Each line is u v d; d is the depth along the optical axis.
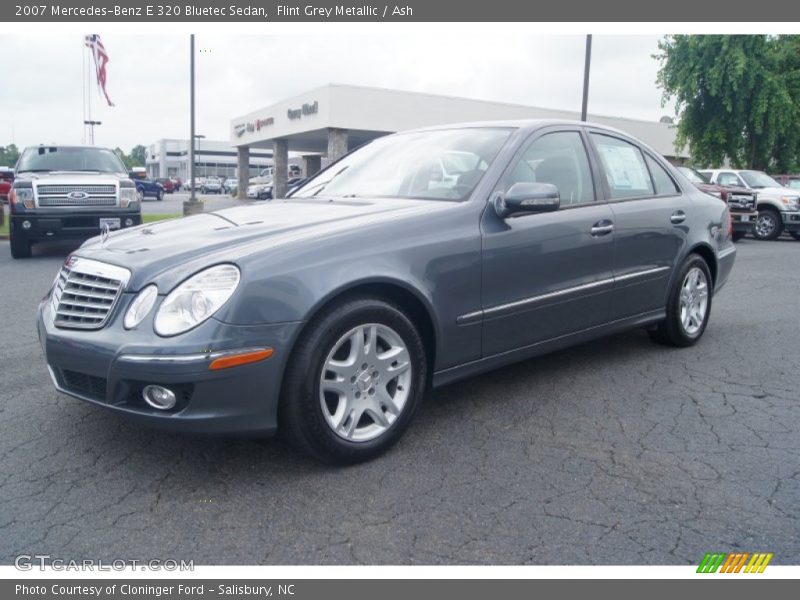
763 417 3.88
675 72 23.61
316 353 3.00
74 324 3.10
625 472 3.19
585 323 4.29
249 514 2.81
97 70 31.64
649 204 4.72
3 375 4.55
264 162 92.81
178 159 90.38
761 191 16.17
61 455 3.35
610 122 33.78
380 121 29.94
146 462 3.28
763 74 22.05
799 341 5.55
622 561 2.51
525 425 3.74
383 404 3.30
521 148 4.02
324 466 3.23
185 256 3.04
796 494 2.99
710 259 5.38
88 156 11.73
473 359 3.69
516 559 2.52
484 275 3.63
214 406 2.83
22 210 10.34
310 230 3.24
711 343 5.47
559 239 3.99
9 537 2.65
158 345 2.79
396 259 3.27
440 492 3.00
